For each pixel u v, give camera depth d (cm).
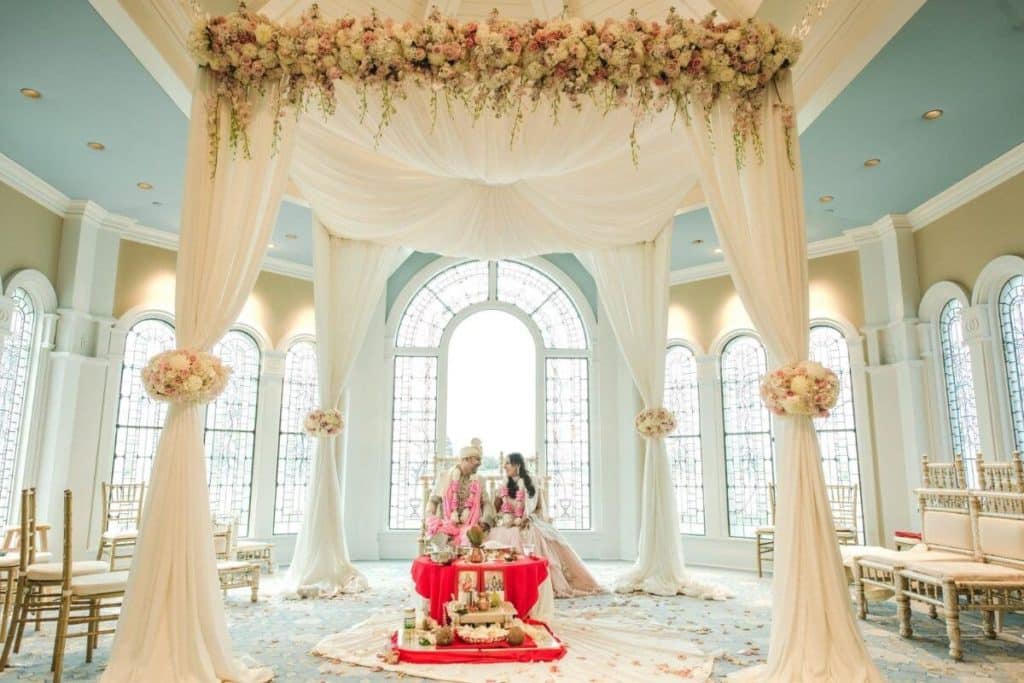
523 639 432
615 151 462
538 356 952
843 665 332
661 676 382
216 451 833
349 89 413
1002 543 473
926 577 453
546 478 720
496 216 585
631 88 385
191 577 335
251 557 726
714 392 891
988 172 623
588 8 507
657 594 644
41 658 431
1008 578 433
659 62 376
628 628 502
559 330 968
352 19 375
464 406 952
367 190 549
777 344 375
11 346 646
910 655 432
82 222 709
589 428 938
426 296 970
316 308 662
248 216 373
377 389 912
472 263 976
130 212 741
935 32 444
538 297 976
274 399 871
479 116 387
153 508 339
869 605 593
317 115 453
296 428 898
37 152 597
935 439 707
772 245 381
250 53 368
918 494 582
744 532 852
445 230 599
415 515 912
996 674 391
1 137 571
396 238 611
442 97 419
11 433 646
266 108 381
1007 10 424
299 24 375
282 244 828
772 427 848
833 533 355
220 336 368
